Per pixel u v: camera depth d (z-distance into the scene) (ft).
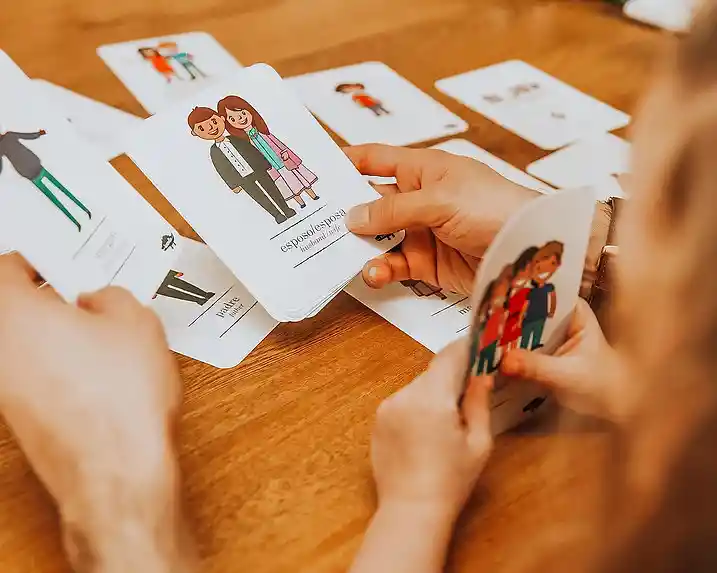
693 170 0.84
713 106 0.84
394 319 2.35
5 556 1.60
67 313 1.54
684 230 0.85
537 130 3.51
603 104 3.78
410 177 2.52
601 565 0.91
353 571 1.45
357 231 2.32
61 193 1.88
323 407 2.03
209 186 2.21
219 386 2.05
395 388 2.11
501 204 2.27
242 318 2.26
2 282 1.59
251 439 1.91
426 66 3.93
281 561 1.63
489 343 1.62
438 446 1.53
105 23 3.88
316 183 2.34
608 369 1.04
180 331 2.18
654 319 0.87
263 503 1.75
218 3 4.24
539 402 1.68
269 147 2.31
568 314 1.79
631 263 0.93
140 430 1.40
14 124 1.88
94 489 1.33
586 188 1.56
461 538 1.59
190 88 3.46
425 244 2.43
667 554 0.85
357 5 4.41
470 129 3.46
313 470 1.84
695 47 0.89
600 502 0.94
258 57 3.80
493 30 4.35
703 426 0.83
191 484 1.77
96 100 3.26
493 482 1.68
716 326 0.82
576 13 4.63
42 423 1.37
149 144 2.19
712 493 0.83
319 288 2.19
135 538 1.32
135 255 1.94
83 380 1.42
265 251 2.19
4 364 1.41
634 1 4.61
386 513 1.51
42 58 3.49
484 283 1.48
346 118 3.41
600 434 1.00
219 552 1.63
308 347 2.21
